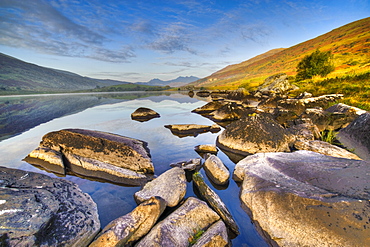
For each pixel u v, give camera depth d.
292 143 8.00
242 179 5.53
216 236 3.25
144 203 3.88
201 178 5.52
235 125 9.20
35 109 23.56
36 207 3.68
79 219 3.81
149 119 16.56
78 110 22.47
